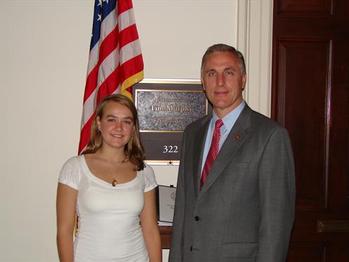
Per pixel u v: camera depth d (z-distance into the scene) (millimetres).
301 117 2484
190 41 2465
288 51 2479
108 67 2299
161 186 2299
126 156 1919
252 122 1723
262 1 2414
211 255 1647
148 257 1875
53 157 2473
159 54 2463
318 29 2477
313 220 2506
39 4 2438
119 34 2330
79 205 1782
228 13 2463
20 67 2443
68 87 2465
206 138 1882
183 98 2475
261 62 2422
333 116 2488
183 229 1835
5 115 2445
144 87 2465
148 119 2475
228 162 1676
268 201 1581
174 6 2455
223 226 1643
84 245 1742
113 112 1840
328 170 2494
